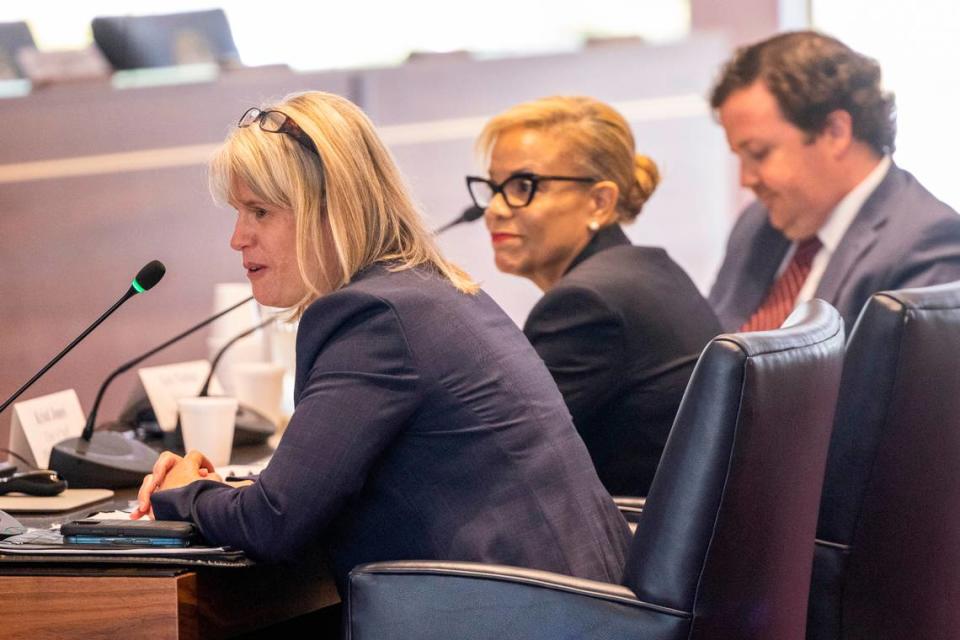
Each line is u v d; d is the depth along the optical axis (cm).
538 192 877
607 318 780
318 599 656
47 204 1669
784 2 2030
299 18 2191
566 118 878
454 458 570
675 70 2022
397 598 536
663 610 498
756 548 507
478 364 575
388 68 1880
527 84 1964
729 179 2031
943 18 1845
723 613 501
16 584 545
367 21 2219
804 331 529
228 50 1847
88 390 1648
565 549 563
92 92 1708
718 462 488
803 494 536
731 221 2034
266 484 552
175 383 906
